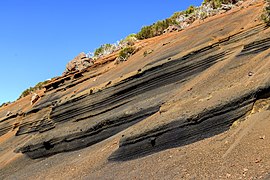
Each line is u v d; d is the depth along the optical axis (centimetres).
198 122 1396
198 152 1247
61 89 3347
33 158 2512
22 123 3203
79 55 3819
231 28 2300
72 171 1791
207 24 2850
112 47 4341
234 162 1038
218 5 3631
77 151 2203
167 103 1722
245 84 1402
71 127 2409
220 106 1350
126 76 2323
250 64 1645
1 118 4012
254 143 1081
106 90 2383
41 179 1920
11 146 2992
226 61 1862
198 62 2036
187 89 1812
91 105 2416
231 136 1228
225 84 1570
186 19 3812
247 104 1301
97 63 3616
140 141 1559
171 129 1470
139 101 2141
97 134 2150
